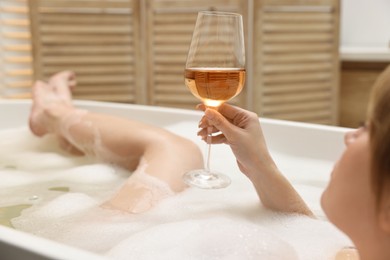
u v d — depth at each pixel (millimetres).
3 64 2805
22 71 2885
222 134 937
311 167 1258
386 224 439
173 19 2553
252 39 2529
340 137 1228
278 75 2590
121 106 1623
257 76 2553
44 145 1557
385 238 462
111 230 861
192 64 921
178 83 2611
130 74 2652
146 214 933
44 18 2504
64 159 1408
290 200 913
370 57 2598
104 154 1310
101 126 1314
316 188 1111
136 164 1267
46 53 2535
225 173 1195
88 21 2547
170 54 2592
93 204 1003
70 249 558
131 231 857
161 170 1063
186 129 1478
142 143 1213
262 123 1360
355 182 471
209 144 951
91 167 1287
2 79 2811
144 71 2658
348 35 3092
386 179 427
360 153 465
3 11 2764
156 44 2611
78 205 992
